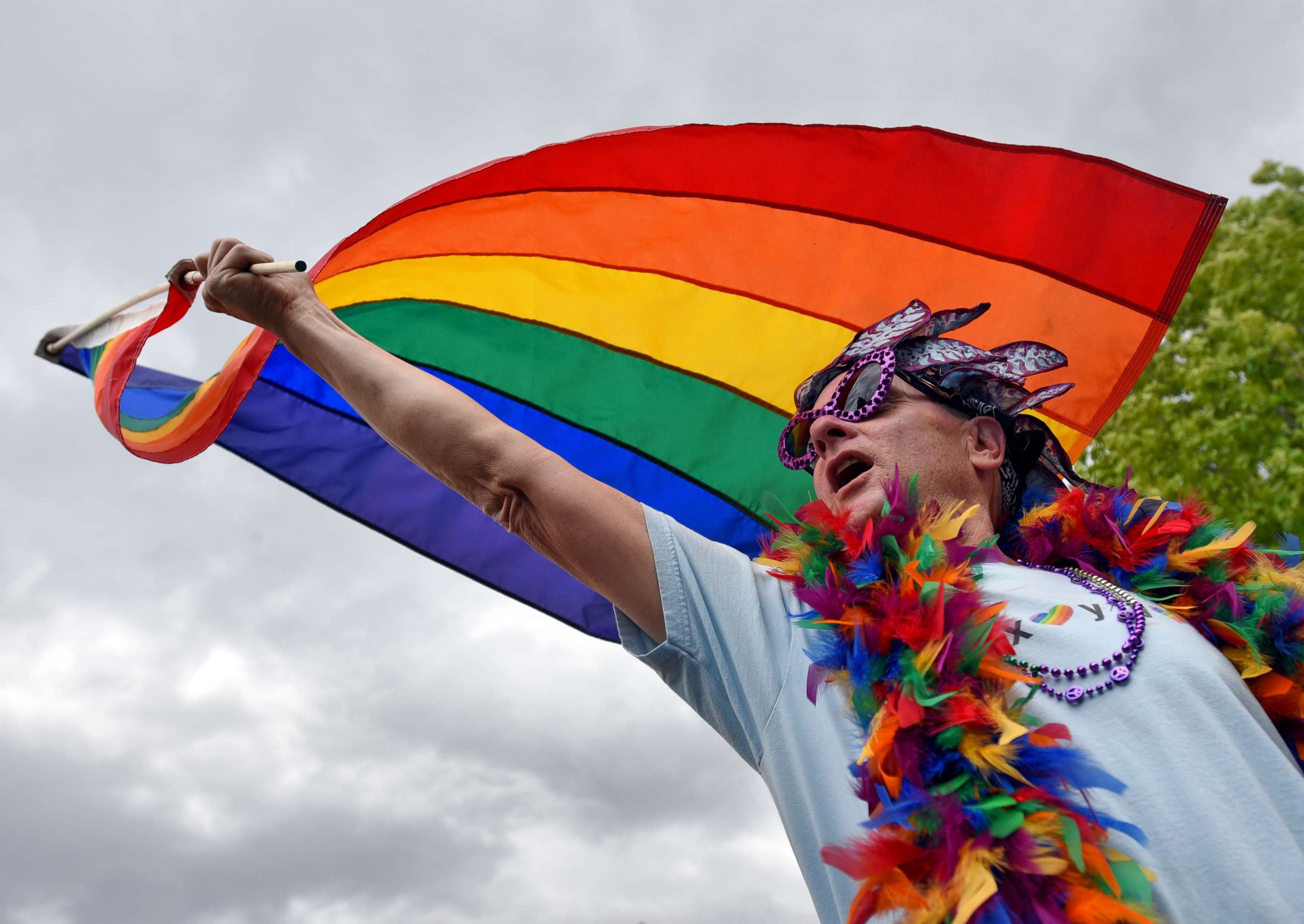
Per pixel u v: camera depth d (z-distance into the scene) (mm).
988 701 1596
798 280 2619
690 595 1778
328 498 2623
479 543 2674
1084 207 2541
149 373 2730
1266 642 1904
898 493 1909
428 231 2338
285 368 2547
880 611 1714
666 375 2674
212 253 2025
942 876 1426
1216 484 8852
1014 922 1401
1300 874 1491
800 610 1807
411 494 2641
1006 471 2215
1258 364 9031
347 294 2396
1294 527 8484
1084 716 1622
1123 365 2598
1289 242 9375
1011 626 1695
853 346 2209
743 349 2664
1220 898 1463
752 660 1755
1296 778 1622
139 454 2271
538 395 2668
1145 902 1391
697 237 2555
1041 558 2078
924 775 1536
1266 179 9852
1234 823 1521
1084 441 2662
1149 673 1660
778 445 2590
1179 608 1932
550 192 2398
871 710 1624
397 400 1855
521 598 2691
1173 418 9266
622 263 2557
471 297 2518
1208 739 1601
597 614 2703
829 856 1449
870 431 2086
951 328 2270
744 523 2770
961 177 2533
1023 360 2523
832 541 1846
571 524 1763
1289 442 8750
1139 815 1521
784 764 1715
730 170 2479
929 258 2609
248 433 2574
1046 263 2584
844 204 2559
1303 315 9180
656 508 2756
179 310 2176
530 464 1794
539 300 2568
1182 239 2508
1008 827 1425
